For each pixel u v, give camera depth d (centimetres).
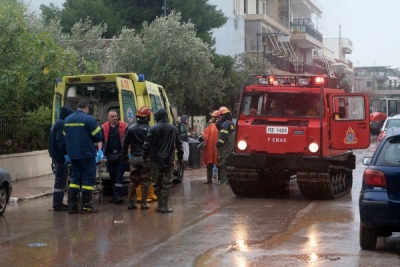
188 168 2536
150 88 1722
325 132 1523
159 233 1088
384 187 905
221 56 3766
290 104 1578
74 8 3775
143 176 1375
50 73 1991
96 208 1401
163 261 878
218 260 879
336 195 1602
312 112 1562
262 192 1645
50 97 2136
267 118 1578
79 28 3083
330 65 7100
